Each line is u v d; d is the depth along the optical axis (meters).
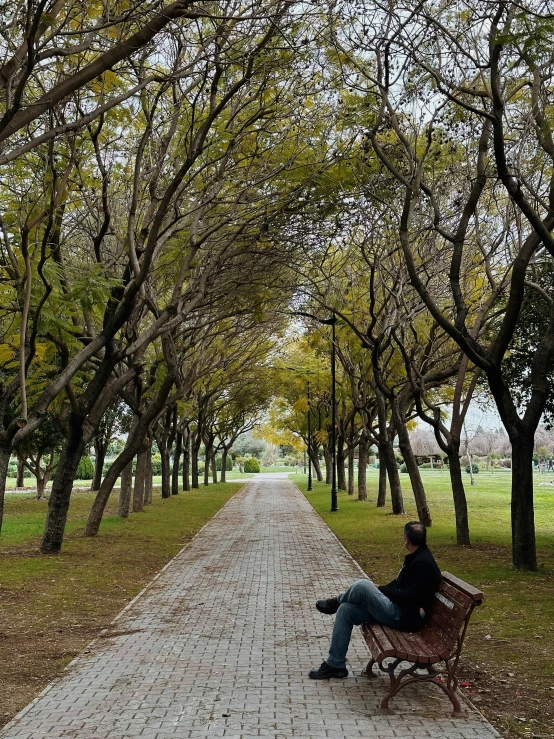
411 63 12.03
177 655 7.47
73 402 15.38
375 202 15.22
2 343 12.63
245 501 36.81
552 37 10.19
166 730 5.26
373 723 5.40
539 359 12.91
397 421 21.02
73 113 12.20
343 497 37.72
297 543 18.34
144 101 12.33
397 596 6.33
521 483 13.10
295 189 13.93
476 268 19.34
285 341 36.12
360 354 25.05
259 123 13.96
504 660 7.22
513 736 5.17
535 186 14.89
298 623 9.09
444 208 17.00
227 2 9.76
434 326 19.39
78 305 13.02
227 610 9.93
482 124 13.20
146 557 15.48
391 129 14.64
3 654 7.46
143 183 15.39
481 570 12.98
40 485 36.22
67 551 16.08
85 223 17.09
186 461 45.78
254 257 16.75
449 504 31.70
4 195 12.59
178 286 14.28
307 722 5.43
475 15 11.10
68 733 5.21
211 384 37.69
